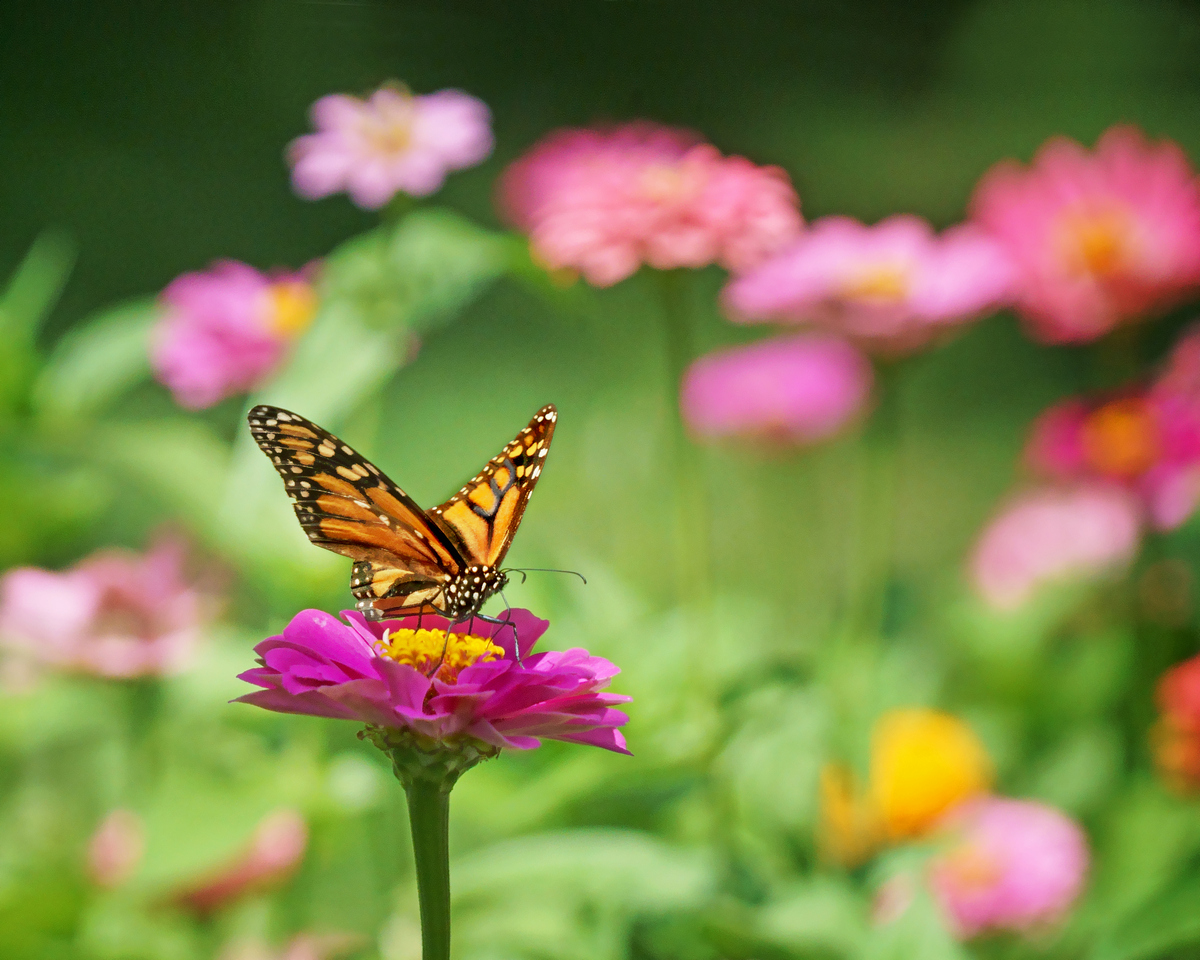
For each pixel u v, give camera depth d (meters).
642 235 1.59
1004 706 1.75
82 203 2.77
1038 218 1.70
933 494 2.23
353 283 1.58
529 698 1.34
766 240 1.60
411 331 1.58
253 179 2.93
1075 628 1.79
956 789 1.63
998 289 1.64
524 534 1.96
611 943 1.54
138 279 2.54
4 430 1.57
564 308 1.63
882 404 1.68
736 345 2.53
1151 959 1.59
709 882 1.53
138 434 1.56
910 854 1.55
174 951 1.55
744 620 1.66
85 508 1.64
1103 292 1.69
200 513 1.55
